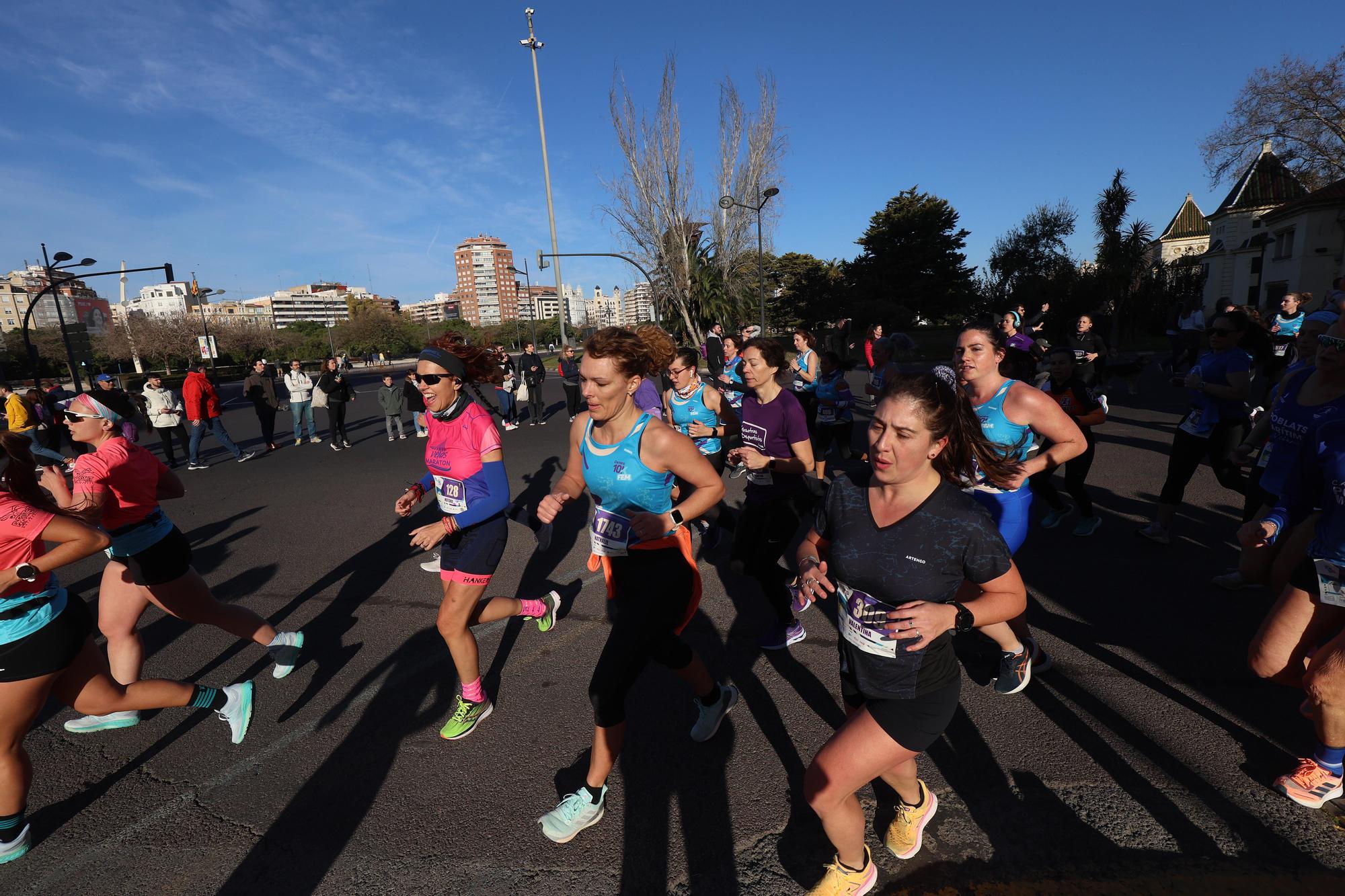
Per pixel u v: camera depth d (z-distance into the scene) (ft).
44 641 7.80
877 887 7.10
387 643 13.67
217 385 154.10
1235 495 20.27
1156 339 98.99
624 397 8.00
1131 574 14.76
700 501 8.05
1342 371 9.87
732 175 102.42
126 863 8.03
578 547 19.48
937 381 5.66
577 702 11.09
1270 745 8.96
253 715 11.16
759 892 7.14
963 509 5.69
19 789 8.07
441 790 9.05
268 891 7.52
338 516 24.58
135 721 11.02
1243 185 132.98
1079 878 7.07
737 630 13.43
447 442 9.63
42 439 41.68
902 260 174.09
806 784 6.22
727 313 103.96
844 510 6.19
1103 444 28.66
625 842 7.93
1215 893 6.79
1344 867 7.02
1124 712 9.82
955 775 8.68
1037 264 127.24
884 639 5.94
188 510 26.61
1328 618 7.70
